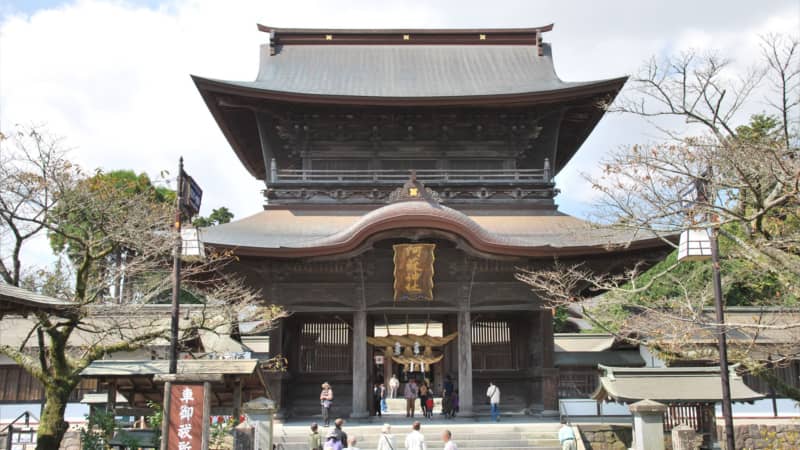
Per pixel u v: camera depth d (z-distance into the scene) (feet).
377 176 141.38
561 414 116.57
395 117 145.79
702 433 95.45
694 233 68.44
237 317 111.04
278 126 146.41
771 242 63.00
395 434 104.12
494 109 144.87
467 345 122.72
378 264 125.70
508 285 125.80
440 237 120.37
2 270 77.10
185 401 60.90
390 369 179.42
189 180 80.28
